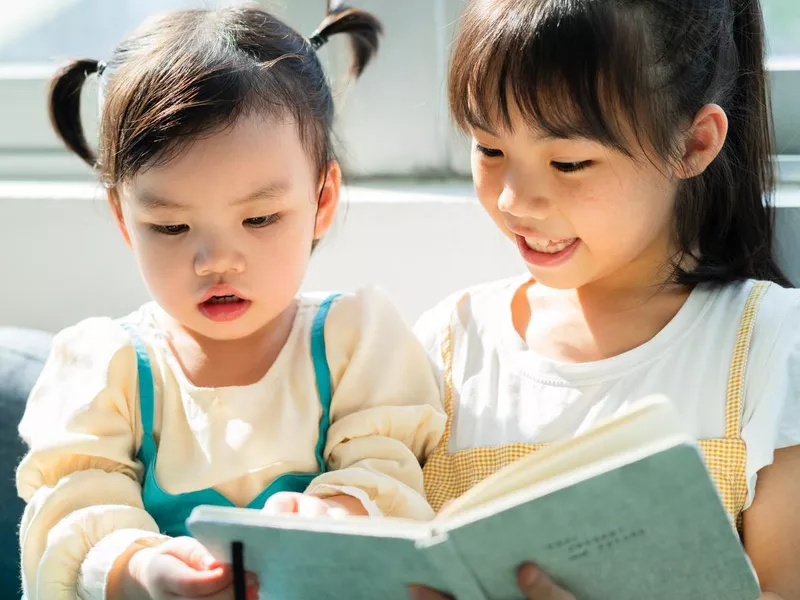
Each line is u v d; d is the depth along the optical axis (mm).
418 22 1308
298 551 747
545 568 710
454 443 1052
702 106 960
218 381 1032
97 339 1054
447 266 1264
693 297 1017
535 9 889
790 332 967
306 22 1325
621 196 927
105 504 970
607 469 653
